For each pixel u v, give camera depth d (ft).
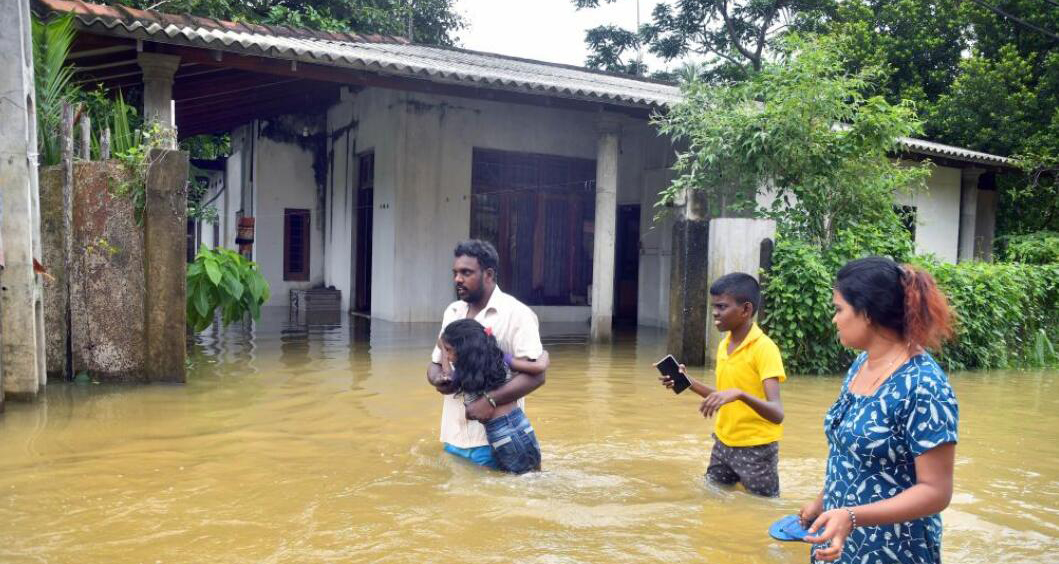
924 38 67.56
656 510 13.82
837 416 8.50
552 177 52.08
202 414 20.97
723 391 13.79
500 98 37.45
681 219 32.32
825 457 18.30
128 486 14.58
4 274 21.59
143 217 24.67
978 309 36.55
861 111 33.83
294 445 17.93
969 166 54.70
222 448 17.53
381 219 49.26
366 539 12.04
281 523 12.70
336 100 57.11
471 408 15.70
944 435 7.49
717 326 14.90
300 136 59.77
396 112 47.03
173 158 24.64
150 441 18.02
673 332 32.63
